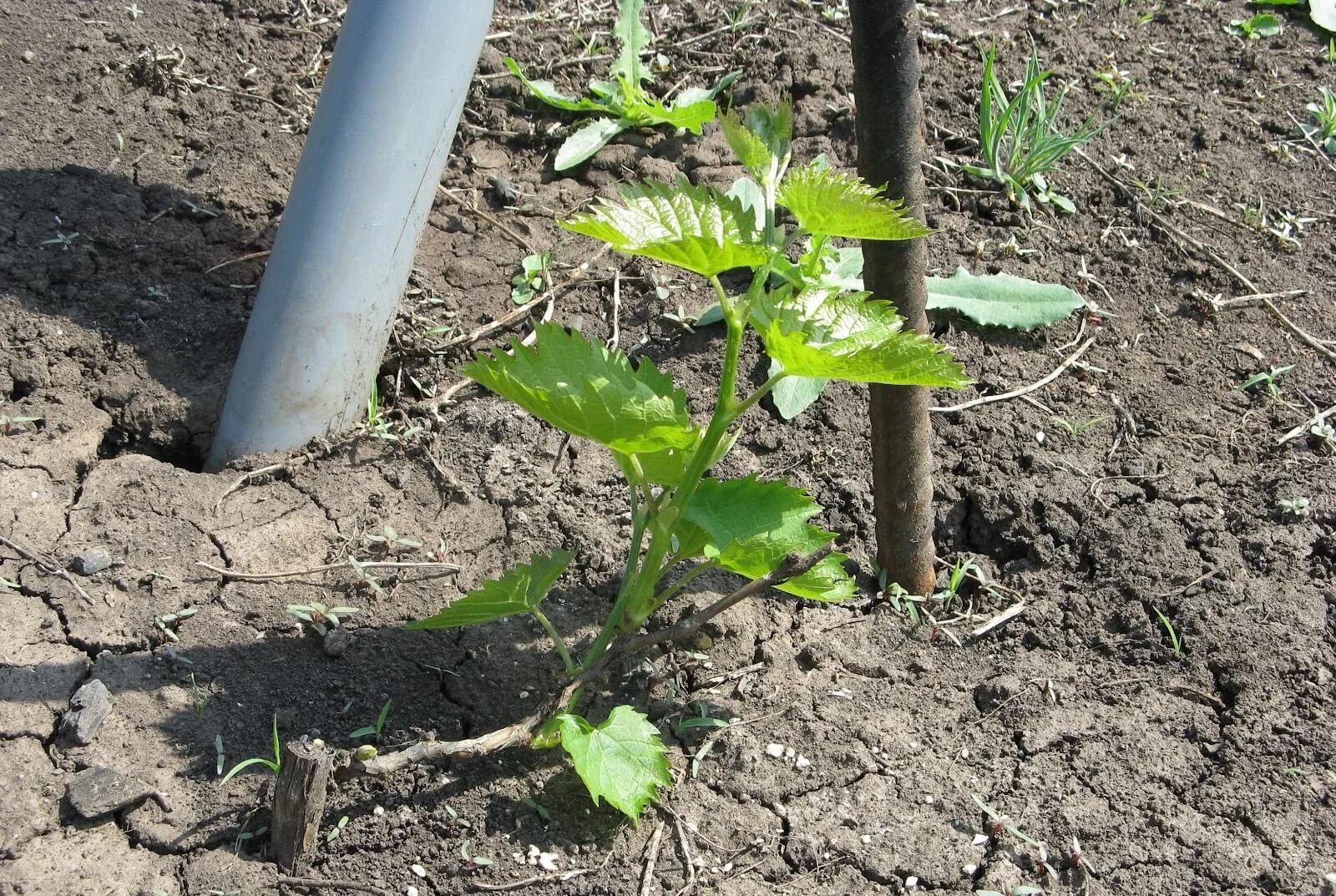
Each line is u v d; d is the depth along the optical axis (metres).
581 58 1.52
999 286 1.40
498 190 1.44
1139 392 1.37
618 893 1.19
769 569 1.21
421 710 1.24
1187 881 1.20
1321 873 1.20
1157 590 1.29
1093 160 1.48
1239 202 1.46
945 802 1.22
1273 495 1.32
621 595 1.22
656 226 1.14
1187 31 1.57
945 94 1.50
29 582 1.26
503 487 1.32
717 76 1.51
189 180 1.43
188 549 1.28
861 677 1.26
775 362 1.37
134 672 1.24
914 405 1.25
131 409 1.34
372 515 1.30
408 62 1.29
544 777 1.22
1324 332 1.40
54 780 1.21
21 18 1.50
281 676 1.24
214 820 1.20
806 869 1.20
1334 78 1.54
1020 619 1.29
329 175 1.29
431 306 1.39
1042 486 1.33
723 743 1.24
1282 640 1.27
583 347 1.17
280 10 1.54
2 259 1.37
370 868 1.20
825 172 1.17
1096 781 1.23
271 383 1.31
